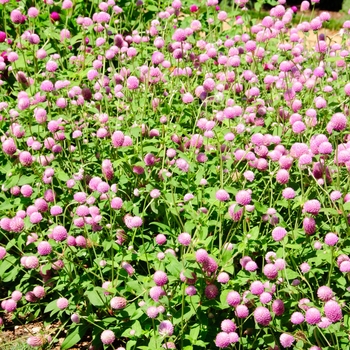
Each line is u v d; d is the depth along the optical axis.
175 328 1.44
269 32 2.15
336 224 1.55
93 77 1.83
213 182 1.65
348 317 1.40
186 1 2.65
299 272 1.46
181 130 1.74
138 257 1.49
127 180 1.63
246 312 1.37
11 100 1.90
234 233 1.55
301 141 1.75
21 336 1.60
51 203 1.64
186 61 2.07
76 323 1.50
